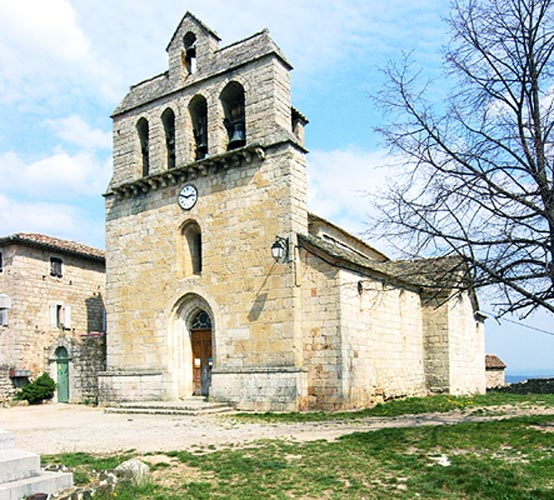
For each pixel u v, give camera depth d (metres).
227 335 21.62
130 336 24.67
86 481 9.09
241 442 13.51
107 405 24.75
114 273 25.69
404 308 27.42
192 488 9.30
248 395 20.61
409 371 27.28
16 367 31.09
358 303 21.48
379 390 23.30
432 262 16.92
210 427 16.53
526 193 12.95
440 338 29.27
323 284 20.31
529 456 10.86
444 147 13.64
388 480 9.79
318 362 20.08
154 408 21.42
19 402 29.78
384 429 14.30
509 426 13.96
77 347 29.91
